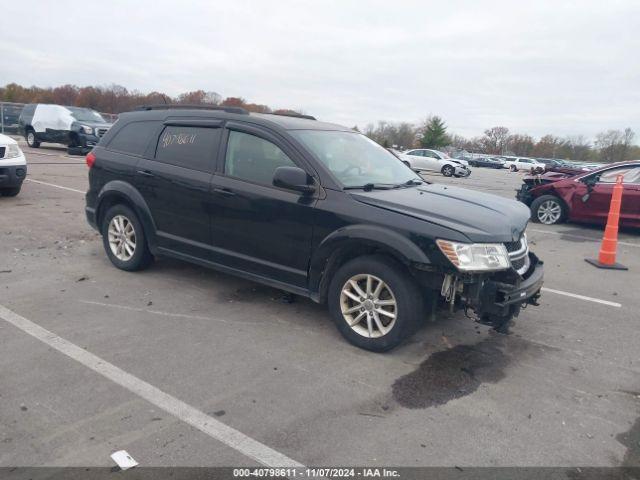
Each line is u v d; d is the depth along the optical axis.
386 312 4.07
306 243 4.37
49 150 21.25
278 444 2.94
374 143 5.69
